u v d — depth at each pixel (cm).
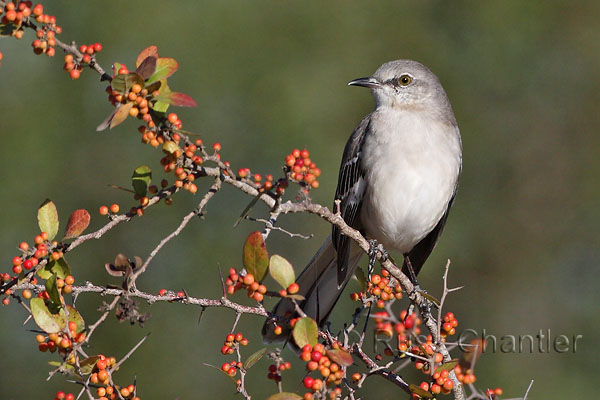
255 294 532
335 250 834
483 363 1257
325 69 1375
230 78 1348
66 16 1360
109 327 1176
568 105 1460
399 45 1403
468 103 1415
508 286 1364
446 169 878
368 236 920
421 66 913
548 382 1239
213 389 1165
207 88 1343
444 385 555
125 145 1337
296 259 1295
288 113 1330
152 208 1286
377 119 896
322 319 832
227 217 1295
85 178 1317
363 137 905
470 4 1432
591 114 1456
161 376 1162
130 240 1273
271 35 1380
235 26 1371
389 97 904
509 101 1422
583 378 1257
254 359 548
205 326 1202
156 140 537
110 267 534
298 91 1342
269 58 1369
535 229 1395
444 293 593
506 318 1342
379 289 640
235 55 1364
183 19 1365
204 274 1248
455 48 1432
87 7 1358
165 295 537
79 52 534
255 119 1341
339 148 1323
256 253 530
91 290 529
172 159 543
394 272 675
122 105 515
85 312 1194
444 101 917
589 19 1454
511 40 1422
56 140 1327
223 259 1262
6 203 1275
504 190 1404
